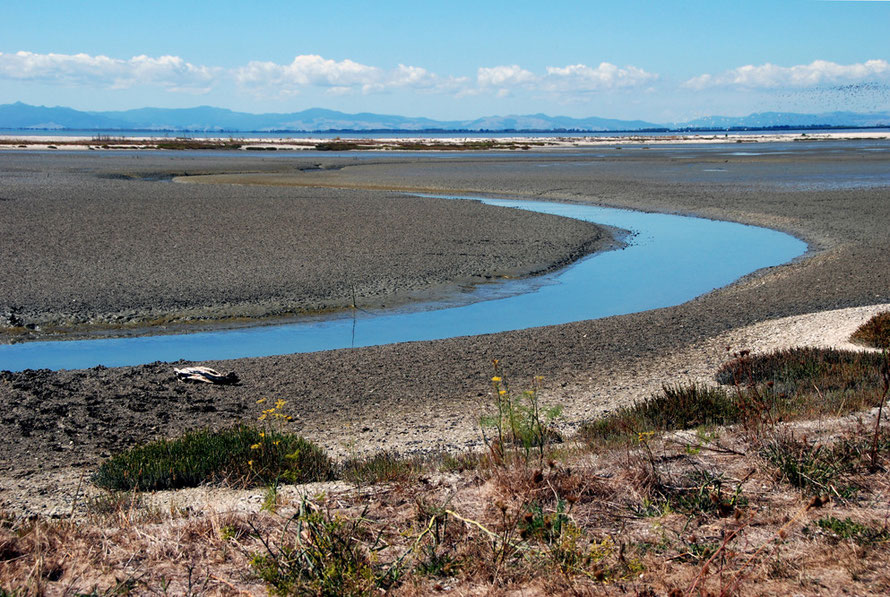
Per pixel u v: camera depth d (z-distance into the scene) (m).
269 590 3.89
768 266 21.34
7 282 17.25
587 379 10.92
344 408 9.62
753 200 35.91
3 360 12.58
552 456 6.32
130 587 4.12
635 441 6.67
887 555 3.99
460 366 11.62
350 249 22.27
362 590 3.88
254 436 7.27
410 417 9.20
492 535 4.33
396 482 5.87
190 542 4.74
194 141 132.12
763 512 4.81
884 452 5.64
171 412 9.45
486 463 6.22
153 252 21.11
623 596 3.75
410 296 17.52
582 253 23.33
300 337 14.23
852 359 10.05
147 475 6.60
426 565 4.23
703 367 11.34
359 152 94.19
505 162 68.94
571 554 4.16
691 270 20.97
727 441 6.52
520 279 19.62
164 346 13.50
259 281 18.06
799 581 3.75
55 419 9.12
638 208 34.78
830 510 4.73
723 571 3.92
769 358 10.70
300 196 36.75
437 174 53.00
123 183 42.81
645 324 14.49
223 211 30.11
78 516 5.82
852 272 19.48
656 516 4.85
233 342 13.81
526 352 12.49
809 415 7.26
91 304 15.81
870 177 47.66
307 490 5.92
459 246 23.23
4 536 4.75
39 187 38.84
